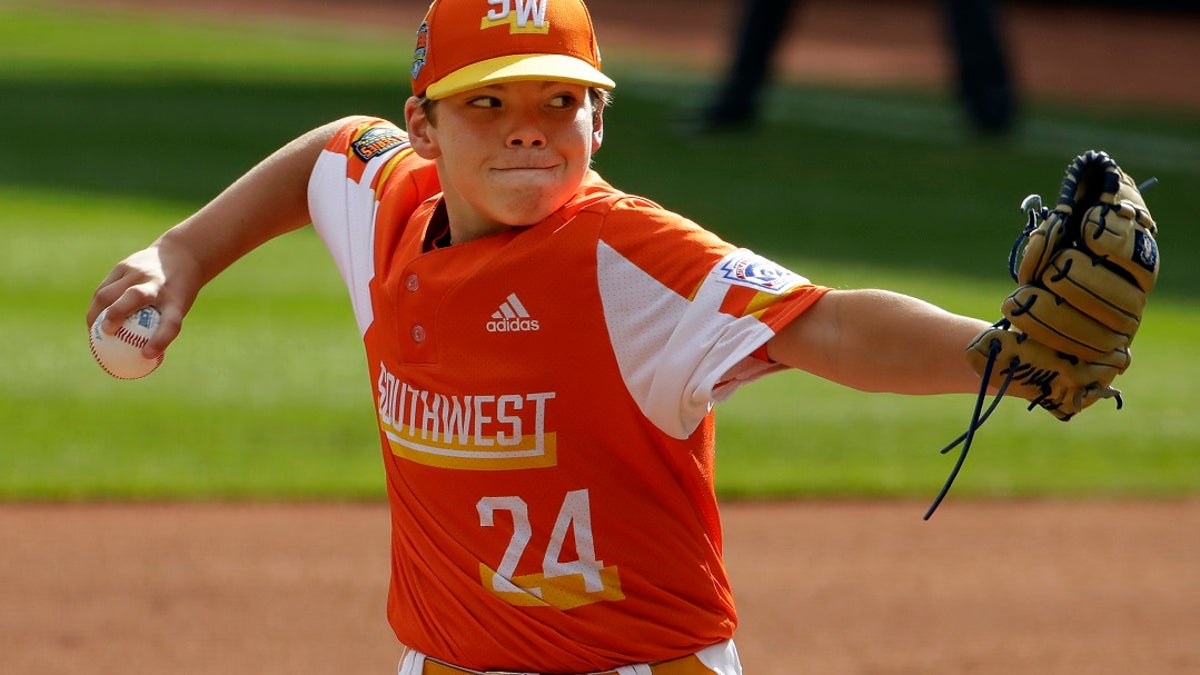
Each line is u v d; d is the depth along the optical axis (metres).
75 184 53.12
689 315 8.33
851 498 27.17
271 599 21.42
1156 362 36.59
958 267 46.06
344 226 10.17
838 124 75.44
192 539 23.97
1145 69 97.06
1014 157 68.50
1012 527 25.81
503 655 9.24
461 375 8.88
